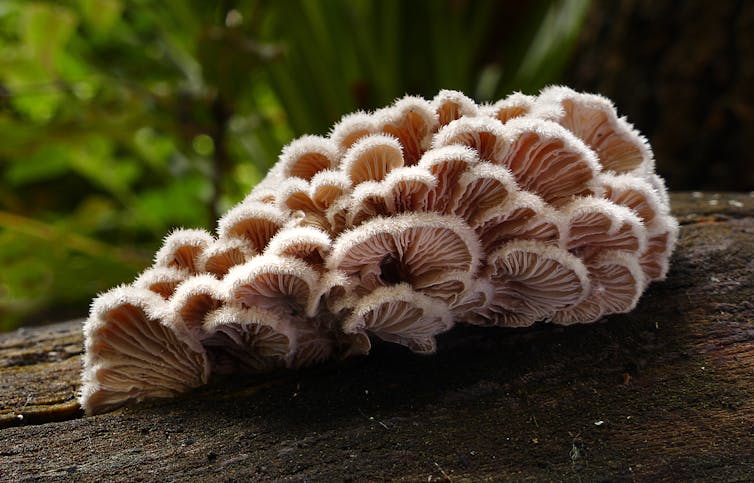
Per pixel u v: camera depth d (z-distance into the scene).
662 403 0.20
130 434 0.20
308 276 0.19
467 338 0.21
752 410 0.19
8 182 0.44
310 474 0.19
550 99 0.20
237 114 0.37
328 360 0.21
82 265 0.33
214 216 0.33
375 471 0.19
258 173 0.38
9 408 0.21
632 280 0.20
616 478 0.18
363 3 0.33
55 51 0.32
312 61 0.34
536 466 0.19
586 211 0.19
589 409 0.20
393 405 0.20
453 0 0.33
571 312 0.21
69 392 0.21
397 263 0.20
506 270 0.20
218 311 0.19
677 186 0.34
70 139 0.32
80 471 0.19
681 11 0.31
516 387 0.20
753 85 0.30
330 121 0.35
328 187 0.19
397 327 0.20
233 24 0.35
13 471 0.19
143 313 0.19
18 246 0.31
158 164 0.39
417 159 0.20
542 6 0.37
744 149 0.31
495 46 0.40
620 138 0.21
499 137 0.19
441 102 0.20
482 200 0.19
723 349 0.20
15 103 0.38
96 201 0.39
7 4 0.37
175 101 0.33
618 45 0.34
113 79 0.33
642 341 0.21
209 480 0.19
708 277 0.22
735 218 0.24
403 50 0.34
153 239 0.42
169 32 0.39
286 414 0.20
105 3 0.32
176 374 0.20
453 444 0.19
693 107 0.32
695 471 0.18
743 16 0.30
